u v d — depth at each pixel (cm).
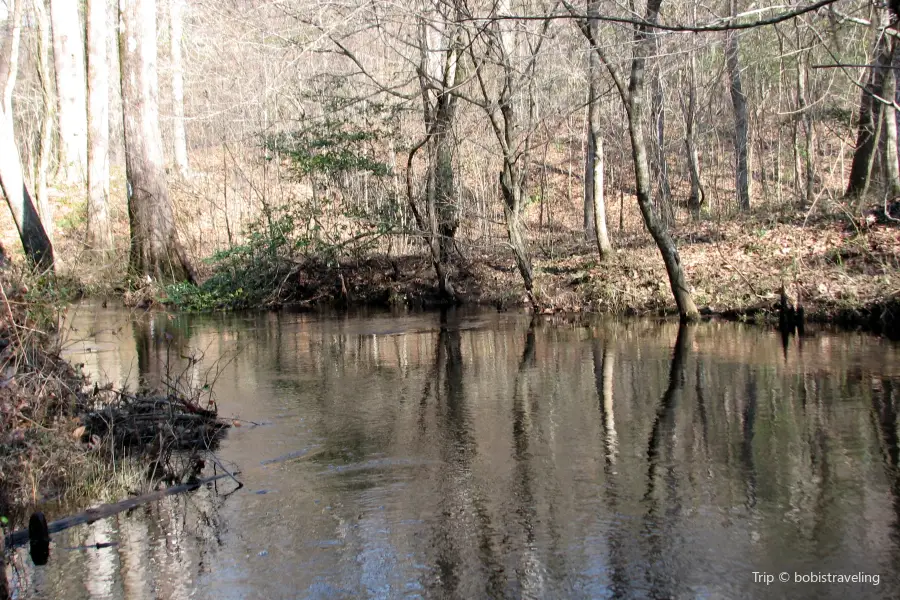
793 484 650
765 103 2859
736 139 2588
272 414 924
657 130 2430
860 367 1044
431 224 1919
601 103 1952
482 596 486
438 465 724
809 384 965
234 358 1211
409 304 1967
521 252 1727
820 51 1888
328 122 1956
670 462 712
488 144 2450
